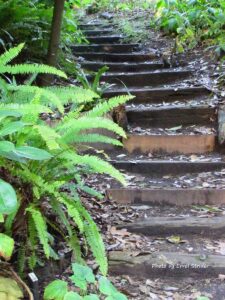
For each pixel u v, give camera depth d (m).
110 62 6.27
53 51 4.60
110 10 9.04
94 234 2.12
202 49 6.10
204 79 5.21
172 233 2.93
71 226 2.49
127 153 4.04
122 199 3.32
